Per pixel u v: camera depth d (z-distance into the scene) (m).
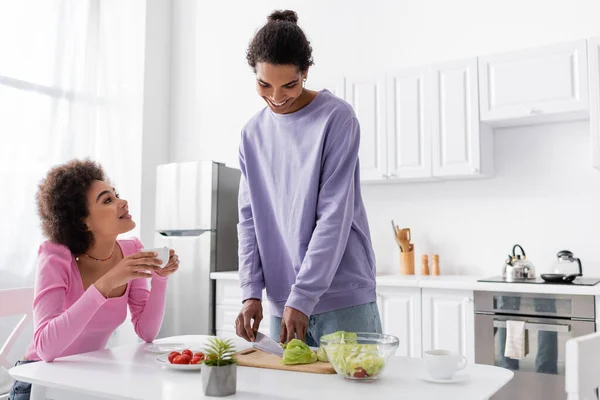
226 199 3.86
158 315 1.84
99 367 1.32
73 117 4.14
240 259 1.67
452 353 1.20
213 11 4.49
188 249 3.79
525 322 2.64
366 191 3.74
